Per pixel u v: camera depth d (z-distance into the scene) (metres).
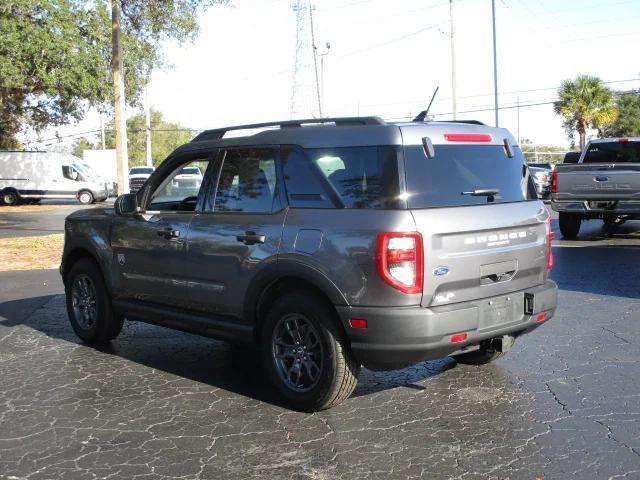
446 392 5.46
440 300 4.61
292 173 5.17
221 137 5.91
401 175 4.62
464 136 5.05
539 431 4.61
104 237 6.74
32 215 28.52
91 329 7.05
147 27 19.66
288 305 5.02
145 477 4.00
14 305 9.22
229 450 4.38
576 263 11.78
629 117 57.06
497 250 4.92
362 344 4.59
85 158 49.44
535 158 51.97
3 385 5.78
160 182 6.41
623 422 4.75
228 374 6.08
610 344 6.75
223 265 5.46
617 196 13.80
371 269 4.50
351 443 4.46
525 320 5.15
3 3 24.08
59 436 4.64
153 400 5.38
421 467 4.08
